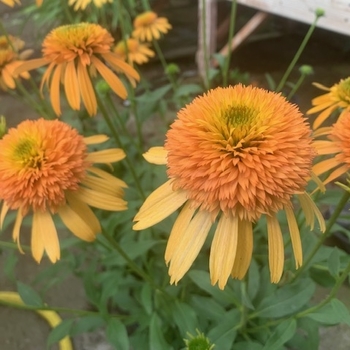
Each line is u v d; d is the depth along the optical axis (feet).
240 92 0.46
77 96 0.71
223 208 0.42
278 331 0.60
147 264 0.82
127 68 0.76
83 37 0.71
